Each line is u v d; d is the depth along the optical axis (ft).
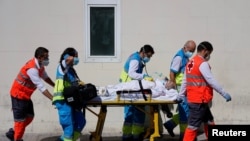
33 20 64.03
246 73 65.16
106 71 64.64
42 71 57.16
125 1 64.28
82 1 64.13
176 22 64.49
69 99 52.65
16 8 63.82
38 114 64.75
